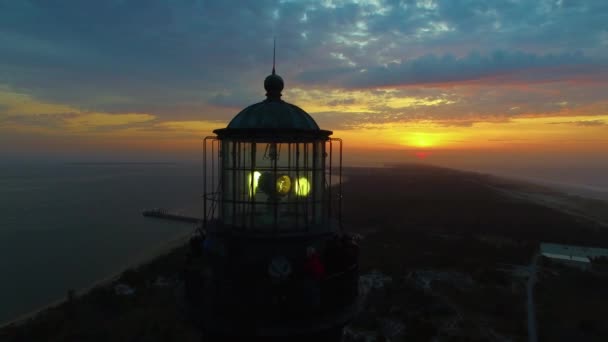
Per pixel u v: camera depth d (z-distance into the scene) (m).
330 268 6.01
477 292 36.56
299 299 5.63
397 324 30.11
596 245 60.56
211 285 5.87
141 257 58.88
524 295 36.00
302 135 6.21
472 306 33.31
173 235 76.00
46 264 55.12
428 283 39.22
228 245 6.01
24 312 37.62
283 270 5.66
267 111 6.42
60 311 33.03
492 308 32.84
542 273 43.44
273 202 6.23
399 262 46.62
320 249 6.14
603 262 48.84
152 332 27.61
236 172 6.37
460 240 60.38
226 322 5.58
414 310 32.44
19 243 67.75
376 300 34.31
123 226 85.25
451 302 34.25
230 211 6.45
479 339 27.23
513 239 64.12
